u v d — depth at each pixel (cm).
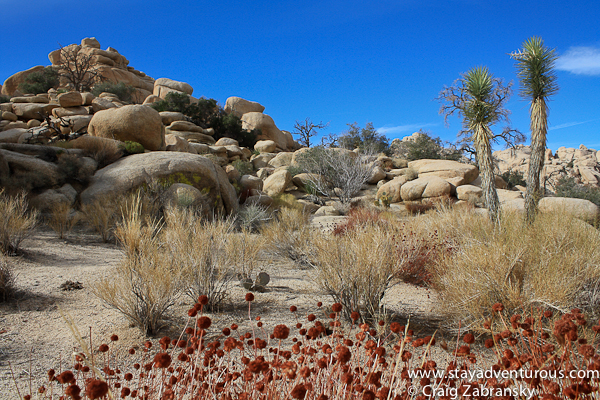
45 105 3631
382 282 405
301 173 3102
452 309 377
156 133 2116
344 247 443
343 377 144
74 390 119
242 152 3706
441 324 386
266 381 159
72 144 1634
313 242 581
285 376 154
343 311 409
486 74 920
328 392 163
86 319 396
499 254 372
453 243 607
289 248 801
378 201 2612
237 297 499
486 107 898
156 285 364
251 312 434
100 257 747
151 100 5425
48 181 1277
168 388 162
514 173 3722
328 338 313
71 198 1259
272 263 759
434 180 2623
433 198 2481
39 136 2138
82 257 728
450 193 2612
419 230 701
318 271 455
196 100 5741
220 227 654
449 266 421
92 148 1587
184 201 1186
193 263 458
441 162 3194
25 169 1266
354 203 2583
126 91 4872
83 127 2864
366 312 405
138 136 2034
